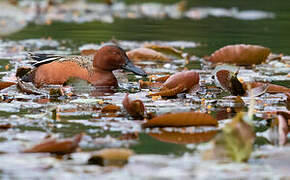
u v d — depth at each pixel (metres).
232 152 14.92
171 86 23.62
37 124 17.84
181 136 16.77
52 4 51.72
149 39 38.16
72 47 34.62
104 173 13.50
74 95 22.92
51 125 17.75
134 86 25.31
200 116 17.67
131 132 17.12
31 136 16.31
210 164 14.27
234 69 25.36
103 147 15.55
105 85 25.05
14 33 39.28
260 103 21.58
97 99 21.89
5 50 33.06
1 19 44.94
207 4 54.97
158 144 15.92
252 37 38.88
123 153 14.48
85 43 36.19
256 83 23.64
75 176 13.28
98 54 25.44
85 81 24.95
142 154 14.97
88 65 25.62
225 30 41.81
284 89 23.50
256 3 55.44
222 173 13.63
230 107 20.83
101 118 18.73
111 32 40.81
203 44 36.59
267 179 13.29
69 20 46.19
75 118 18.72
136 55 32.31
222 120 18.70
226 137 15.16
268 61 31.59
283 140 16.55
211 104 21.30
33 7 51.47
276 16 48.31
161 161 14.43
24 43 35.56
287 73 28.47
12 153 14.84
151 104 21.14
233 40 37.88
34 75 25.92
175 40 37.88
